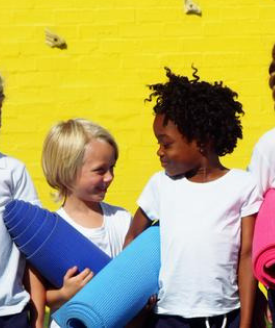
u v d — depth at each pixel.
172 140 6.16
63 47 10.03
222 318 6.07
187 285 6.04
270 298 6.32
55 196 6.58
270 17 10.05
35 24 10.03
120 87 10.04
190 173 6.23
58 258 6.24
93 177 6.39
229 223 6.07
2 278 6.29
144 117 10.05
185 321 6.06
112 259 6.31
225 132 6.19
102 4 10.03
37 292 6.37
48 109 10.04
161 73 10.05
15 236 6.26
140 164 10.05
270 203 6.16
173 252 6.08
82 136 6.39
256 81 10.04
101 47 10.04
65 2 10.02
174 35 10.04
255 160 6.41
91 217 6.49
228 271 6.06
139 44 10.04
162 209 6.20
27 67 10.03
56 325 6.41
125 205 10.04
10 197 6.46
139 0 10.03
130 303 6.10
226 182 6.14
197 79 6.44
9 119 10.02
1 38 10.02
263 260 5.95
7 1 10.02
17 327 6.27
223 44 10.05
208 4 10.04
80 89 10.05
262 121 10.05
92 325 6.00
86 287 6.11
